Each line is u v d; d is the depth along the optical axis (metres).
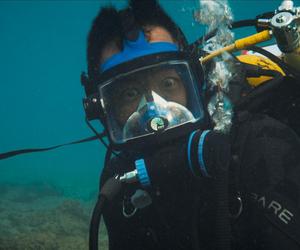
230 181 1.41
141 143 1.72
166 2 55.19
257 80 1.88
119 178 1.59
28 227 8.77
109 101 1.84
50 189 14.95
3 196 13.86
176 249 1.63
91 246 1.50
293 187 1.27
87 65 1.99
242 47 1.75
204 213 1.54
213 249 1.51
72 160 41.47
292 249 1.19
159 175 1.51
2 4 54.28
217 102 1.63
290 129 1.44
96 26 1.91
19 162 37.22
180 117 1.70
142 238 1.72
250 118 1.51
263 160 1.35
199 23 1.95
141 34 1.82
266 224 1.26
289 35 1.58
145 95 1.75
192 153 1.42
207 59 1.79
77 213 9.20
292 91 1.64
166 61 1.76
